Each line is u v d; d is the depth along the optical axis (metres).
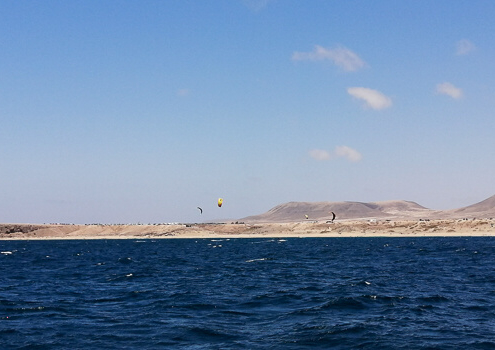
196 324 30.48
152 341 26.39
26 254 133.25
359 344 25.03
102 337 27.47
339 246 160.50
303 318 32.00
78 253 137.50
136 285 53.16
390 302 37.94
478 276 59.25
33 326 30.62
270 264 83.69
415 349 24.00
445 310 34.66
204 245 192.00
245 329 29.03
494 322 30.42
